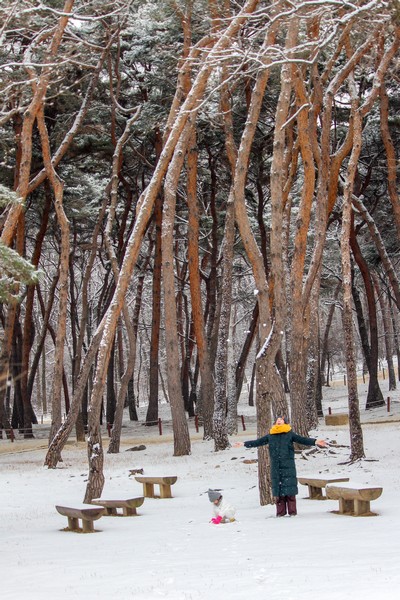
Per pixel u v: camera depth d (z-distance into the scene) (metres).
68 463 28.84
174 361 29.61
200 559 9.60
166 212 29.75
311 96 28.62
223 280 30.53
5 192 13.00
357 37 25.00
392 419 37.66
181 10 28.66
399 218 33.78
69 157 37.28
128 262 18.33
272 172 18.23
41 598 7.59
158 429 45.50
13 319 31.42
